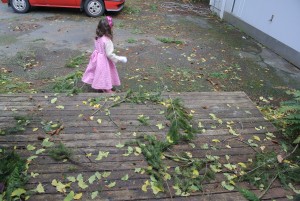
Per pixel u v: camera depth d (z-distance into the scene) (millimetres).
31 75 5133
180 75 5480
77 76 5020
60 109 3900
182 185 2779
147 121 3740
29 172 2822
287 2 6445
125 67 5656
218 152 3301
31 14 8562
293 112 4297
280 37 6797
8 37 6730
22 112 3793
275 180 2977
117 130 3545
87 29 7602
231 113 4102
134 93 4359
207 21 9180
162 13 9672
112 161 3045
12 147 3141
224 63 6168
